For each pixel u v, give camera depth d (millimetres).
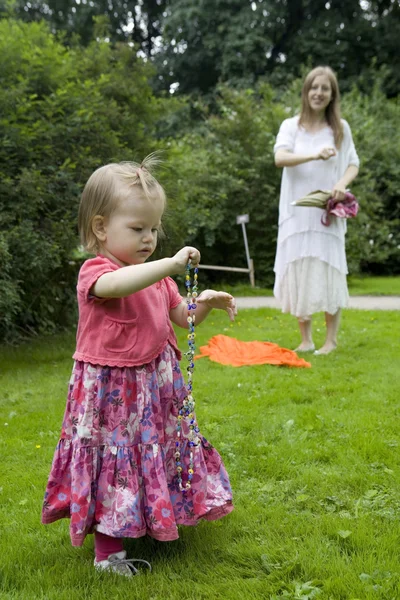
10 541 2463
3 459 3436
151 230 2334
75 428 2244
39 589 2123
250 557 2297
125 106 8250
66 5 26266
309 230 5965
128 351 2227
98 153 7344
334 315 6191
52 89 7363
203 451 2459
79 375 2268
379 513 2596
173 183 8648
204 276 15008
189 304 2260
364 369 5332
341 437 3539
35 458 3445
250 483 2994
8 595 2072
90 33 26469
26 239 6070
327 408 4133
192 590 2094
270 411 4125
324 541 2375
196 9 24188
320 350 6203
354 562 2205
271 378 5047
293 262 6043
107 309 2236
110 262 2279
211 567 2254
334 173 6000
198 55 25469
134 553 2377
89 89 7484
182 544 2428
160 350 2297
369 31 25234
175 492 2340
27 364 6008
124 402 2221
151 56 29297
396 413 4016
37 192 6309
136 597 2057
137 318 2252
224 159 14648
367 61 25469
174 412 2365
